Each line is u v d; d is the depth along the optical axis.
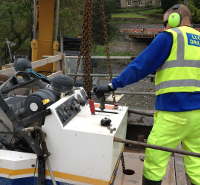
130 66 1.92
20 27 20.06
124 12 57.88
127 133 3.86
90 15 2.65
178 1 41.91
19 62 2.36
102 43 28.75
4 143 2.29
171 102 1.89
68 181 1.92
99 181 1.83
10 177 1.89
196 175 2.09
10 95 3.40
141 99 5.58
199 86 1.89
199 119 1.91
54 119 1.84
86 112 2.28
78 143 1.82
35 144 1.87
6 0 18.77
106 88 2.06
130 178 2.69
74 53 8.98
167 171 2.88
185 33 1.88
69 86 2.16
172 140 1.94
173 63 1.86
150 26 48.16
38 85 2.56
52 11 8.42
